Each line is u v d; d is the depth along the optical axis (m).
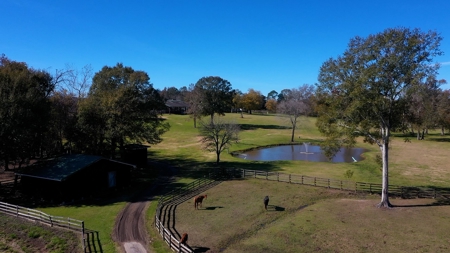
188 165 55.09
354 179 43.88
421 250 21.50
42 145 43.94
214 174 46.28
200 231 25.30
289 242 23.19
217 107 104.75
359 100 28.03
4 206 30.39
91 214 29.52
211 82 104.00
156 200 33.78
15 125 34.00
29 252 22.72
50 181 33.88
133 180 43.62
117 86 52.94
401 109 29.17
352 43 29.36
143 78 53.47
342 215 28.72
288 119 101.50
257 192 36.91
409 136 96.69
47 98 45.59
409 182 42.81
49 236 24.62
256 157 65.25
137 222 27.41
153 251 21.81
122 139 51.00
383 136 30.67
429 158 61.31
